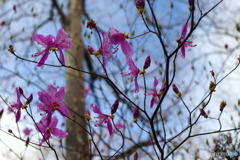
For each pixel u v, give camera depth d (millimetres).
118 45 595
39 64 572
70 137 1004
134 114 607
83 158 967
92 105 604
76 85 1225
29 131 862
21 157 697
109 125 603
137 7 562
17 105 598
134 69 595
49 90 592
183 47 624
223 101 600
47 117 584
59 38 586
